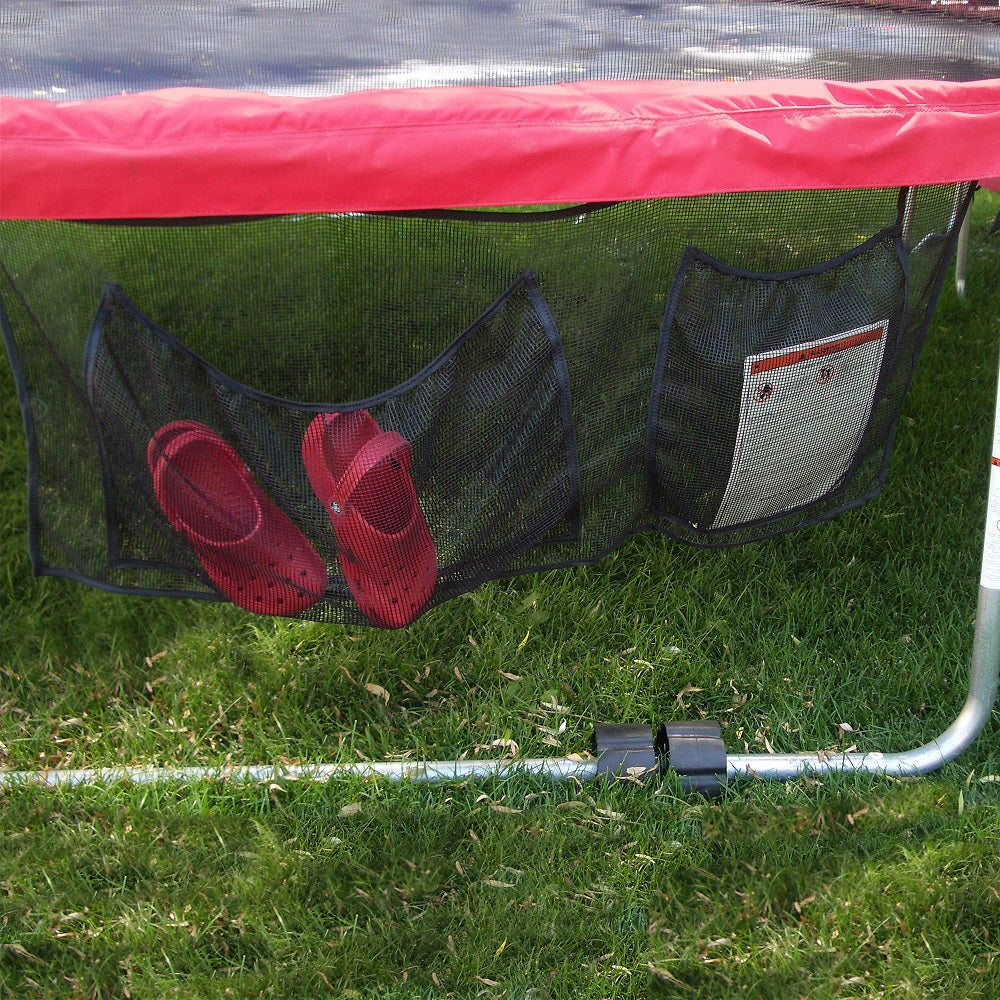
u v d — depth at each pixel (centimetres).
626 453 174
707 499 184
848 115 145
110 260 148
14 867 169
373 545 162
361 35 174
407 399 161
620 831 175
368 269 153
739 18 188
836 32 183
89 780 187
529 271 154
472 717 202
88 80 153
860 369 179
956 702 203
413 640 217
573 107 138
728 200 158
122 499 167
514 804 184
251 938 158
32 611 228
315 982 151
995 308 339
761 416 174
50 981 152
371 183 135
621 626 221
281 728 197
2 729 200
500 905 162
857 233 167
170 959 155
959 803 176
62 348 155
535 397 161
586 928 159
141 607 229
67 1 187
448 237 151
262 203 135
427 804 183
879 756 189
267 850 172
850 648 217
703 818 179
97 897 164
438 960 155
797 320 168
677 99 141
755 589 232
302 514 165
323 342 158
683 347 166
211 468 161
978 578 233
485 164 136
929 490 261
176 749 196
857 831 176
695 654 215
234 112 132
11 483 264
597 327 162
